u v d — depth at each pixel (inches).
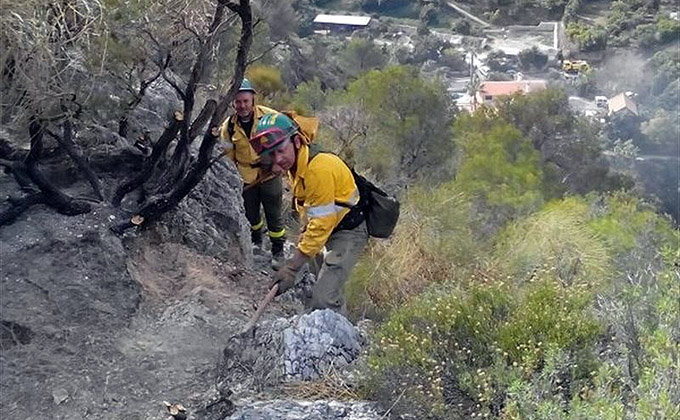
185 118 203.3
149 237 215.8
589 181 721.6
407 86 560.7
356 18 2123.5
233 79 199.5
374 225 190.2
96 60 195.2
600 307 184.5
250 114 227.6
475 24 2249.0
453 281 236.7
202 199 247.4
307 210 177.9
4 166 204.1
